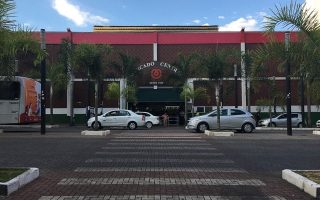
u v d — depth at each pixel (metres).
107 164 14.07
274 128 39.53
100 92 49.69
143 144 20.08
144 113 41.41
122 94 48.06
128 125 37.12
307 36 12.08
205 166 13.76
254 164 14.25
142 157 15.74
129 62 48.62
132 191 9.96
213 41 52.72
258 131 33.72
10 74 20.64
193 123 30.03
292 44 12.32
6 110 30.14
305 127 43.41
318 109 47.78
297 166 13.83
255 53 13.06
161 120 49.38
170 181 11.17
